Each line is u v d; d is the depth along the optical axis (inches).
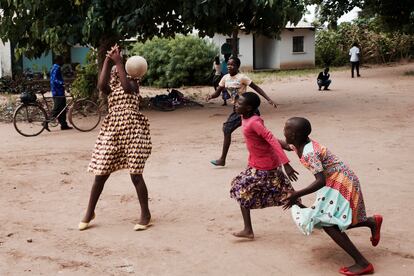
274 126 485.4
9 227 222.8
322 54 1470.2
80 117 541.0
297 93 799.1
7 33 579.8
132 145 213.2
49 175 315.6
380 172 305.3
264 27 639.1
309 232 171.3
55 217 236.1
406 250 189.8
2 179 306.0
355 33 1470.2
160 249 195.8
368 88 833.5
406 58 1480.1
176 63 1000.2
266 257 186.4
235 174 307.1
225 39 1306.6
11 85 916.6
